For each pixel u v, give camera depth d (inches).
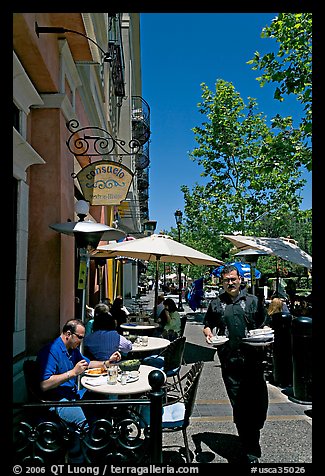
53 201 220.7
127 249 310.8
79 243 211.2
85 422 141.3
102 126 503.2
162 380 120.4
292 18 317.7
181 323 464.8
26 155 194.2
